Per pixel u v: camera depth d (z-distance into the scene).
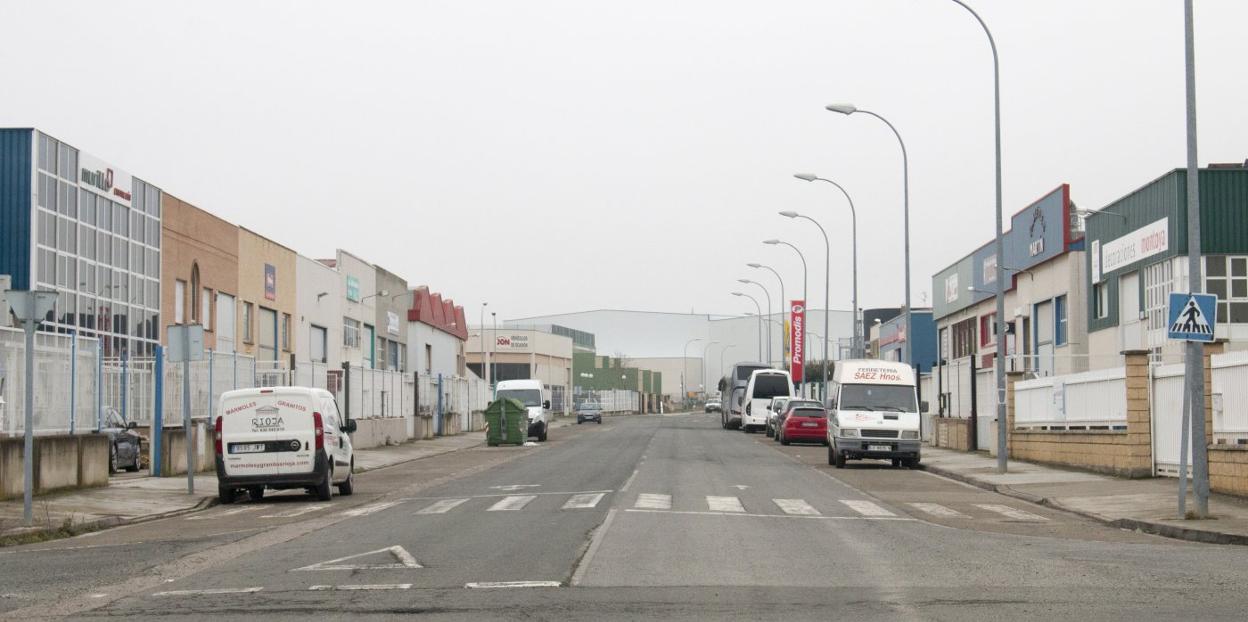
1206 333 17.17
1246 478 20.33
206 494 24.05
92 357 25.58
